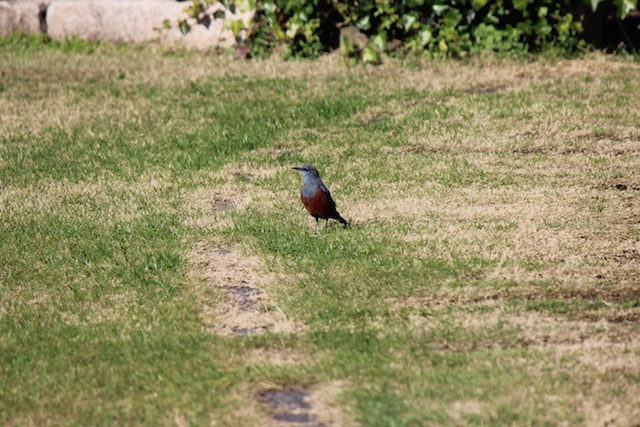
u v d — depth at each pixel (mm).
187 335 10656
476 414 8648
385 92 19766
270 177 15938
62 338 10711
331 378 9500
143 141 17797
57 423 8852
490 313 10961
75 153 17344
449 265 12375
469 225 13711
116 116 19312
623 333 10289
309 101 19469
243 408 8945
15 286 12188
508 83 19969
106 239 13625
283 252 12930
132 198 15266
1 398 9367
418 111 18469
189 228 13961
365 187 15344
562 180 15242
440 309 11141
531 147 16594
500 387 9133
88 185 15898
